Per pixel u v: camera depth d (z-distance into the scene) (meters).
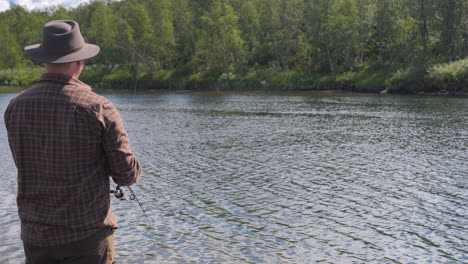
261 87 68.00
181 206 9.36
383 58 69.00
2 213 8.59
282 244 7.28
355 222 8.43
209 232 7.80
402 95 50.81
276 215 8.80
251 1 86.06
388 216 8.81
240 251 6.95
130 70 84.31
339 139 19.14
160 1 82.50
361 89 58.62
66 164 2.98
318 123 25.28
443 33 56.12
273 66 74.06
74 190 3.02
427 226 8.24
